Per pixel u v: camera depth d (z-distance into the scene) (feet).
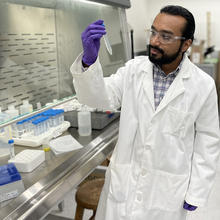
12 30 4.83
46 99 5.76
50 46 5.78
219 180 10.61
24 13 5.05
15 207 4.13
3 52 4.66
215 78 16.58
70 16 6.30
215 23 17.53
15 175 4.29
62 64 6.19
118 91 5.07
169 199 4.76
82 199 6.23
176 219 4.83
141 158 4.88
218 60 17.47
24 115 4.87
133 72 5.01
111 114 7.66
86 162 5.82
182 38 4.24
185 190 4.79
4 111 4.68
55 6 5.79
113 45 8.09
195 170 4.85
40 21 5.45
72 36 6.47
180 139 4.67
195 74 4.77
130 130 4.91
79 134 6.88
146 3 17.06
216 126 4.80
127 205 4.91
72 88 6.59
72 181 5.27
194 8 17.65
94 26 4.03
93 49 4.07
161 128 4.67
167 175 4.75
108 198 5.07
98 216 5.65
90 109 7.46
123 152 4.96
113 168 5.08
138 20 15.26
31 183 4.68
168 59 4.34
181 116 4.56
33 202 4.39
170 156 4.68
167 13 4.22
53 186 4.87
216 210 8.83
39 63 5.51
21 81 5.08
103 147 6.56
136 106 4.89
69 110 7.58
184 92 4.63
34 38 5.34
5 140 5.50
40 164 5.35
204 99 4.66
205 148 4.80
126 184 4.94
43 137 6.13
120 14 8.44
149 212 4.81
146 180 4.78
